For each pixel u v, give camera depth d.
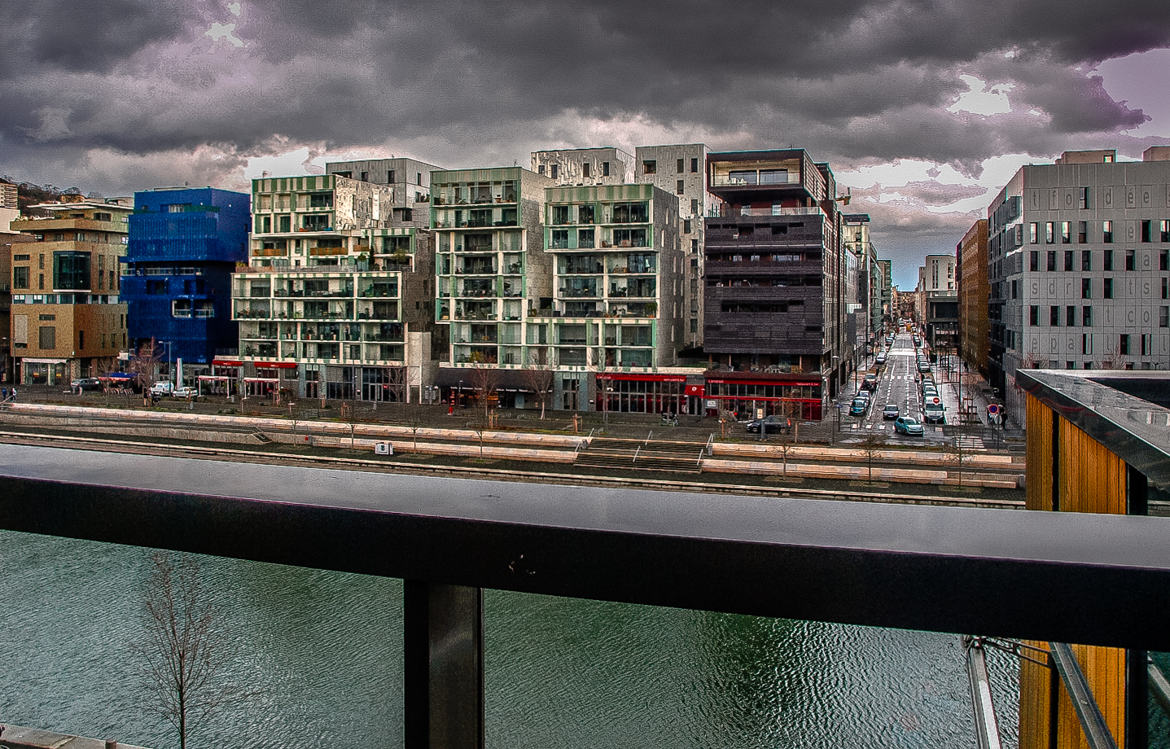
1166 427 11.98
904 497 60.00
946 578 4.28
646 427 87.38
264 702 38.12
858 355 170.25
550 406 101.62
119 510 5.38
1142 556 4.31
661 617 47.31
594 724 37.09
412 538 4.82
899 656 42.75
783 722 37.09
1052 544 4.48
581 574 4.66
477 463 73.56
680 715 37.66
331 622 46.12
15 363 132.62
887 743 35.72
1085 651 13.91
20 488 5.65
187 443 83.75
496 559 4.71
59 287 127.38
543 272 106.88
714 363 96.75
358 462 73.31
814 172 108.44
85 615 46.62
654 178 116.00
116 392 117.31
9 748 19.61
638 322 97.50
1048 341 91.62
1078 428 15.95
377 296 107.62
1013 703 38.31
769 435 82.25
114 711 37.62
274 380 113.50
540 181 106.56
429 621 4.97
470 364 104.56
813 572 4.37
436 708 5.11
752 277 93.50
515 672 41.41
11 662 41.53
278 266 114.19
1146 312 90.19
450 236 105.44
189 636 41.00
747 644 44.09
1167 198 89.50
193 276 119.00
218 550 5.21
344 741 35.19
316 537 5.02
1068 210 91.38
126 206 137.75
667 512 4.93
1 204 196.12
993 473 64.12
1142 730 10.86
